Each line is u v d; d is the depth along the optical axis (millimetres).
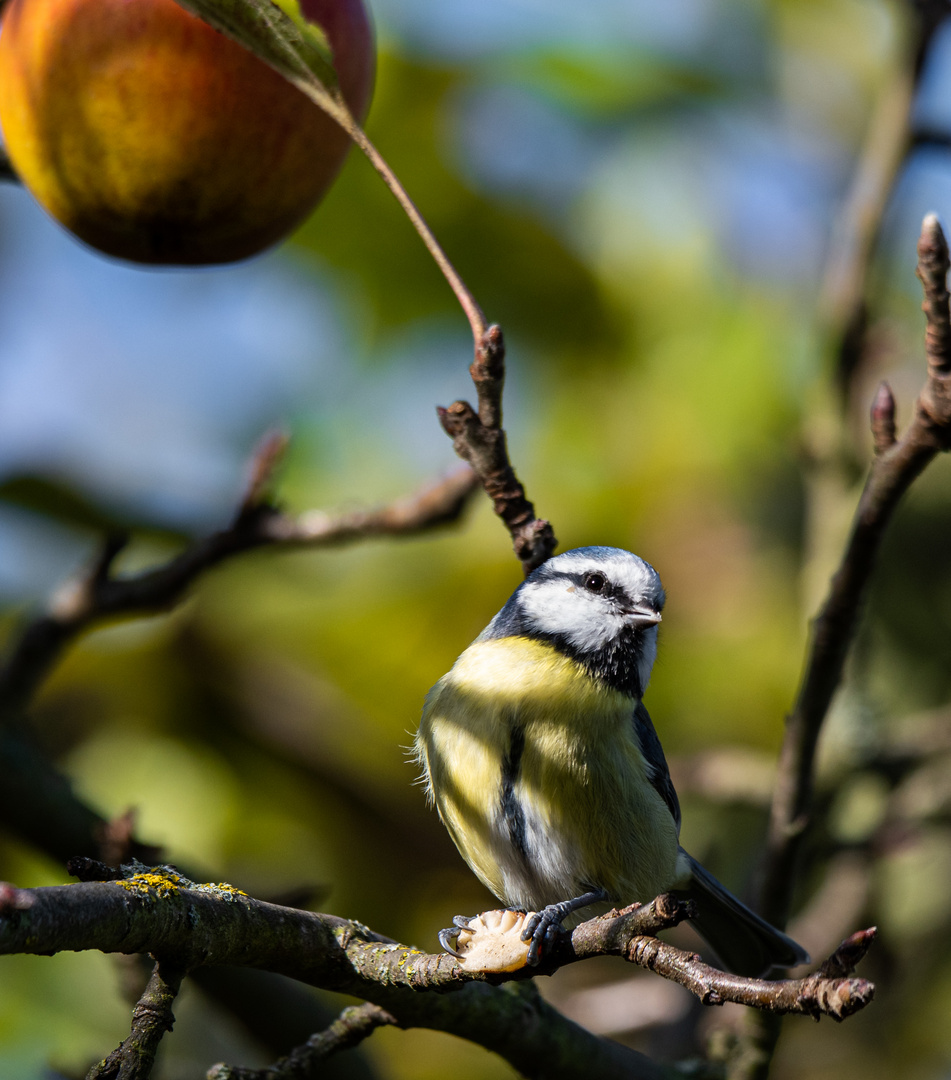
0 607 8367
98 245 4980
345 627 8914
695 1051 8016
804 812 6066
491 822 6363
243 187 4672
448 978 4270
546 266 9000
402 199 4445
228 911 4164
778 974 6934
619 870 6395
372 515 6906
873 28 10266
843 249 8055
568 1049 5586
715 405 9383
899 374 10281
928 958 9398
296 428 9094
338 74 4750
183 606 8852
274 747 8875
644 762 6586
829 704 5727
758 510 9844
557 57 8820
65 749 8922
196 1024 8883
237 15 4168
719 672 9539
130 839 5797
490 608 8969
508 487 5078
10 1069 7516
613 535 9383
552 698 6398
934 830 8664
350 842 8891
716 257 9398
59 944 3625
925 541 10336
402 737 8969
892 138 7789
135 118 4496
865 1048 9812
